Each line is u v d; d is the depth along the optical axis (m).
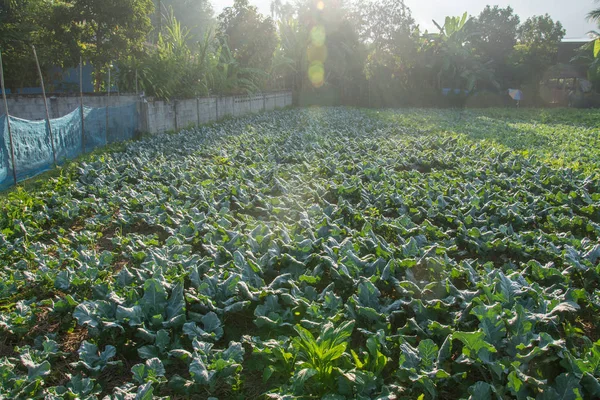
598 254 5.57
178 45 22.58
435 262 5.27
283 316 4.44
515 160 11.73
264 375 3.78
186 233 6.82
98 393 3.69
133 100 16.56
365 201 8.49
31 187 9.62
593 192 9.37
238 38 31.53
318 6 37.34
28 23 18.84
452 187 9.35
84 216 8.29
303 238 6.08
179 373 4.08
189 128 19.12
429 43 39.59
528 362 3.66
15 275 5.62
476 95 39.66
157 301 4.51
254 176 10.27
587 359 3.59
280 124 21.91
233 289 4.75
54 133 11.42
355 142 15.41
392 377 3.91
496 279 4.59
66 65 21.64
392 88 39.50
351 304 4.53
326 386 3.63
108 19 21.05
